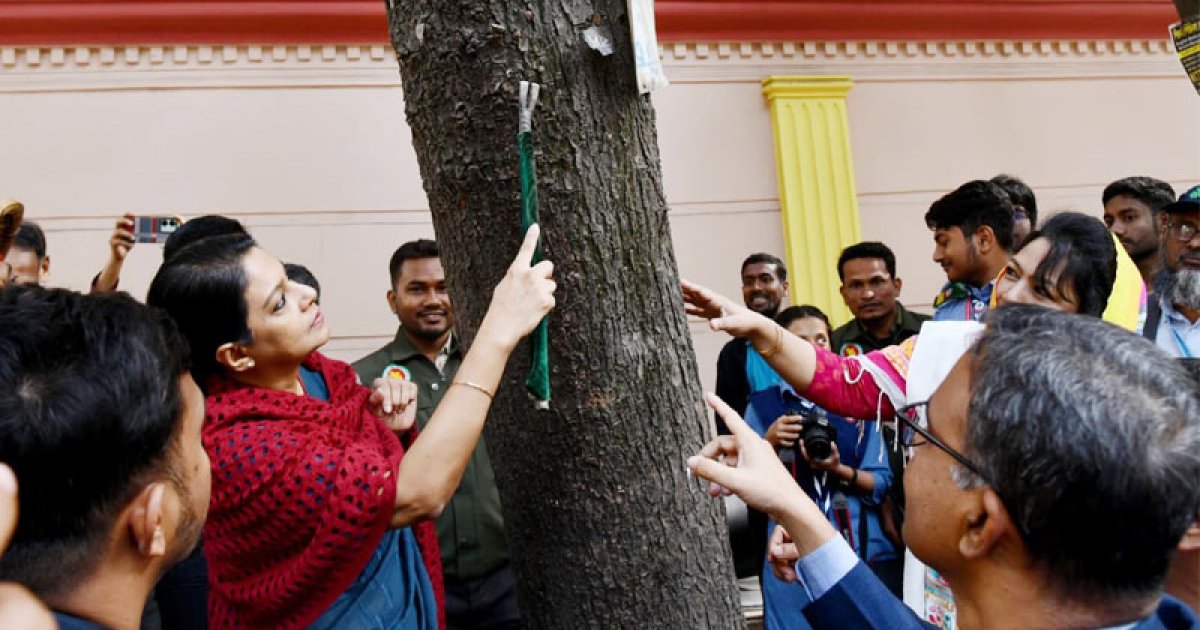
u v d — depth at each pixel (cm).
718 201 479
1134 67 525
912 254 492
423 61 149
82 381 86
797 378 186
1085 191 511
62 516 85
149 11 436
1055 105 516
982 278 283
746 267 373
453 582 249
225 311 148
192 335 149
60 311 90
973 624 95
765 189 484
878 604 106
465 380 138
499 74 143
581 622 158
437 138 150
